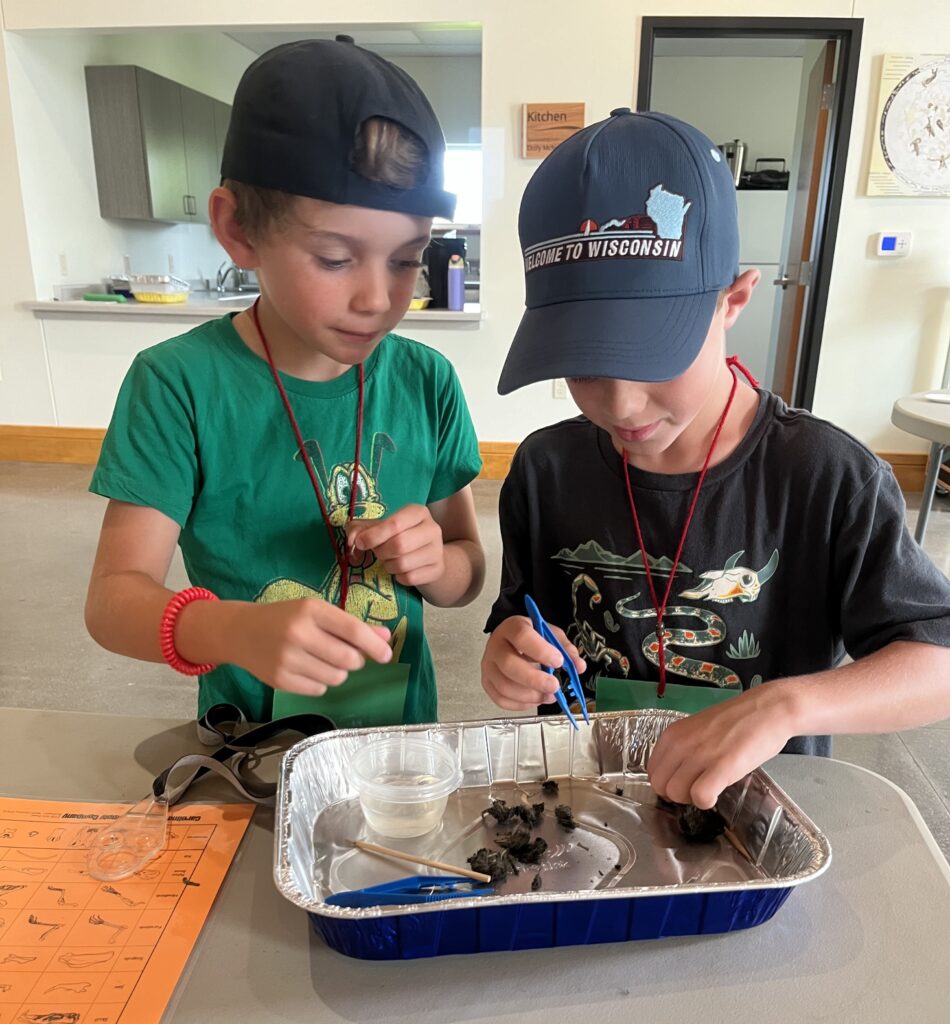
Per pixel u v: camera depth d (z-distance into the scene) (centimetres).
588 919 50
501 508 93
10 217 374
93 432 397
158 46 462
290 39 534
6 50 356
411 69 571
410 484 89
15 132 364
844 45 327
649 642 85
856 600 76
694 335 62
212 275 577
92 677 211
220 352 80
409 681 90
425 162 61
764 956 51
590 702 86
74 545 297
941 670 66
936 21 319
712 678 84
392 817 61
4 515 328
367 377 85
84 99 410
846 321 354
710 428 80
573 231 63
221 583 83
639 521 84
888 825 64
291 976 50
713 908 51
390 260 63
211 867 58
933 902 56
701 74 564
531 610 73
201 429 78
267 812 65
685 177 62
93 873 57
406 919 48
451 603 92
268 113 59
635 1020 47
